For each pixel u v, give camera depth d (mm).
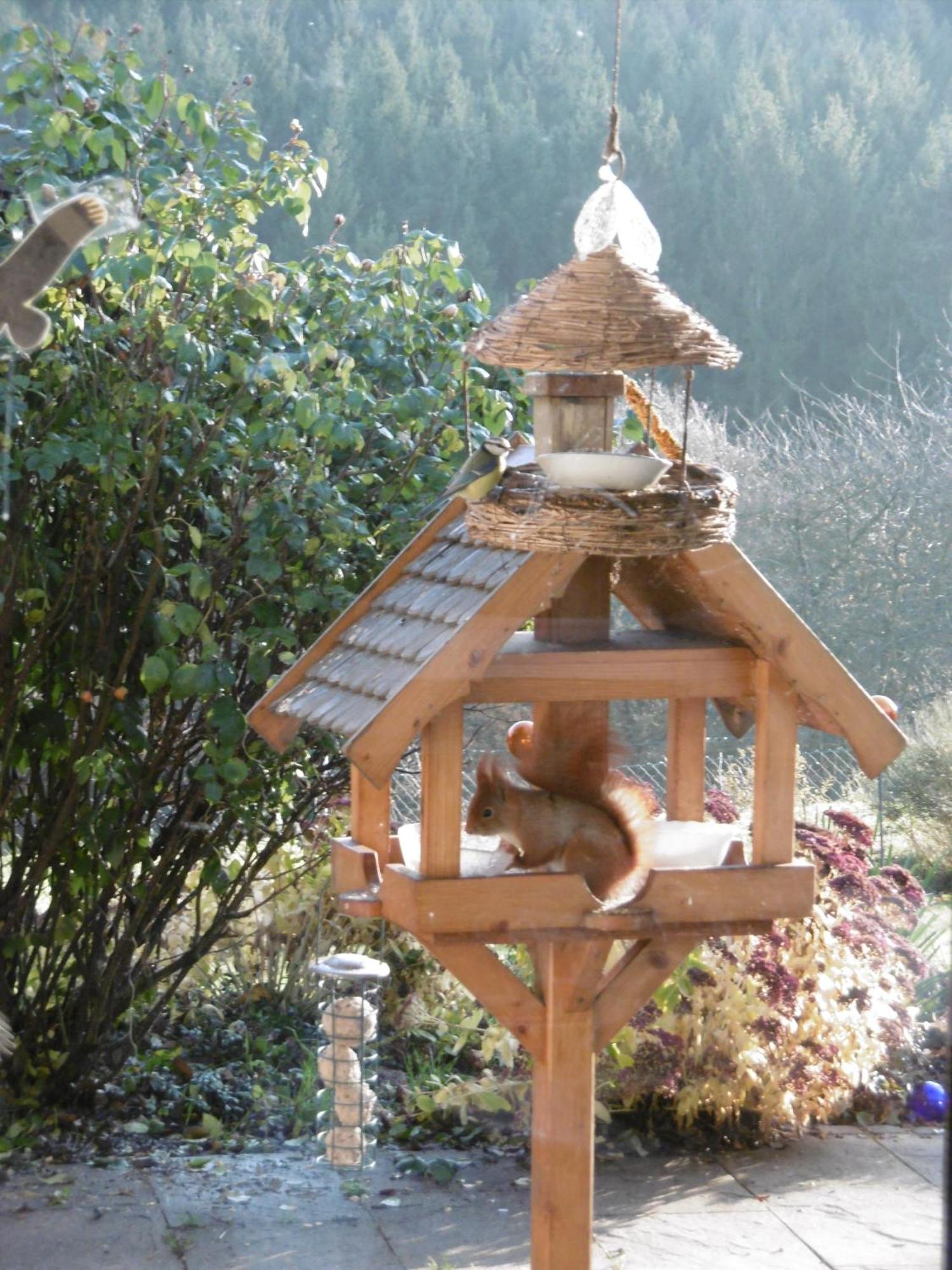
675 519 1969
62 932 3281
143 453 3074
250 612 3254
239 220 3004
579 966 2160
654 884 2145
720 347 2031
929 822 2924
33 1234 2525
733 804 2434
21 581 3100
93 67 2832
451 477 3180
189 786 3377
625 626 2246
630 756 2252
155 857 3416
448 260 2959
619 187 2404
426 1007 3018
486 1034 2900
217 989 3367
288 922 3318
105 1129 3014
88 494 3137
